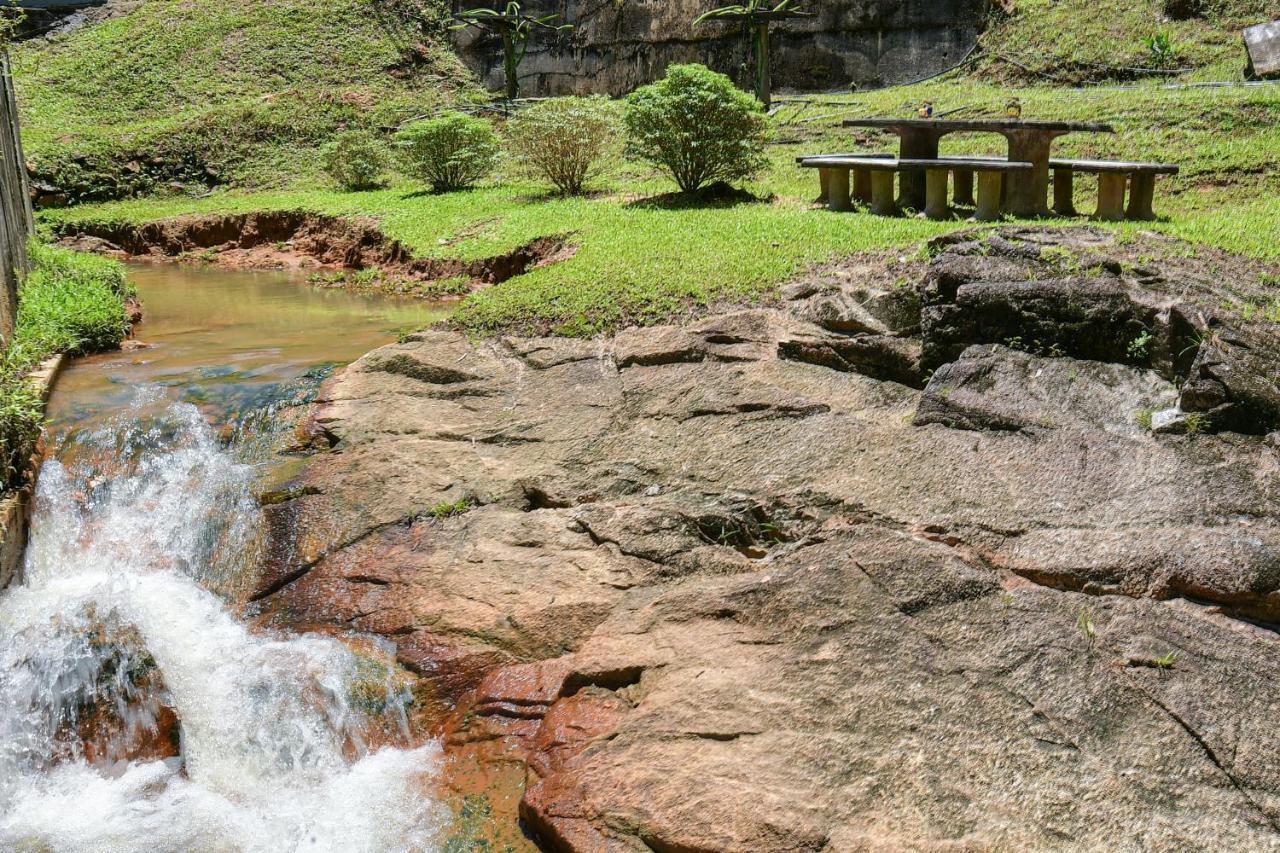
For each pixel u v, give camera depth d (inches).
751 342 285.3
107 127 874.1
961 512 211.8
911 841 139.6
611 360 293.7
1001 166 382.9
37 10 1071.0
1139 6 713.0
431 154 642.8
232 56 963.3
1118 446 223.0
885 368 270.5
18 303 362.0
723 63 802.2
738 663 178.1
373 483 257.9
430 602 216.7
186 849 163.5
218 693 195.8
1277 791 143.6
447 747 183.8
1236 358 231.1
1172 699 158.7
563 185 574.9
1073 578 191.0
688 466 244.4
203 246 649.6
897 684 166.2
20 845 165.2
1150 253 295.7
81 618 215.3
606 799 155.9
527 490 247.3
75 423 286.0
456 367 306.0
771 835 143.7
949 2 740.7
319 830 165.9
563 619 205.2
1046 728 155.5
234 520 251.1
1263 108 515.8
